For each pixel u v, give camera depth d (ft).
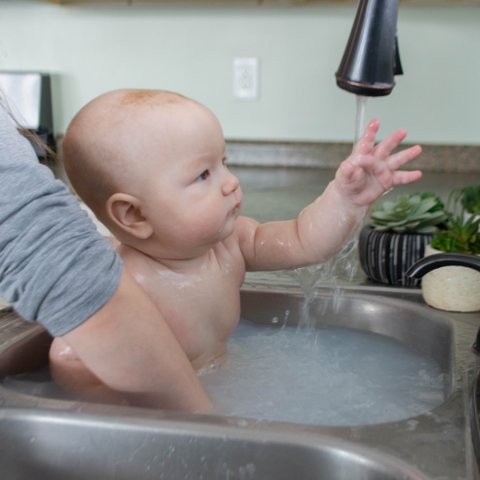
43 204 1.23
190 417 1.29
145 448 1.25
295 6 6.20
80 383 1.76
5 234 1.21
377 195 1.85
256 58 6.42
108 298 1.28
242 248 2.15
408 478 1.09
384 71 1.81
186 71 6.57
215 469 1.22
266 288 2.50
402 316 2.26
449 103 6.23
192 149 1.66
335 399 1.72
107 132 1.65
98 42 6.56
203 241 1.75
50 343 2.04
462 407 1.38
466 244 2.40
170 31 6.46
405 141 6.43
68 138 1.72
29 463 1.33
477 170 6.30
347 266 2.90
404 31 6.07
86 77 6.68
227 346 2.17
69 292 1.24
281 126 6.66
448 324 2.06
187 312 1.86
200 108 1.75
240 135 6.78
